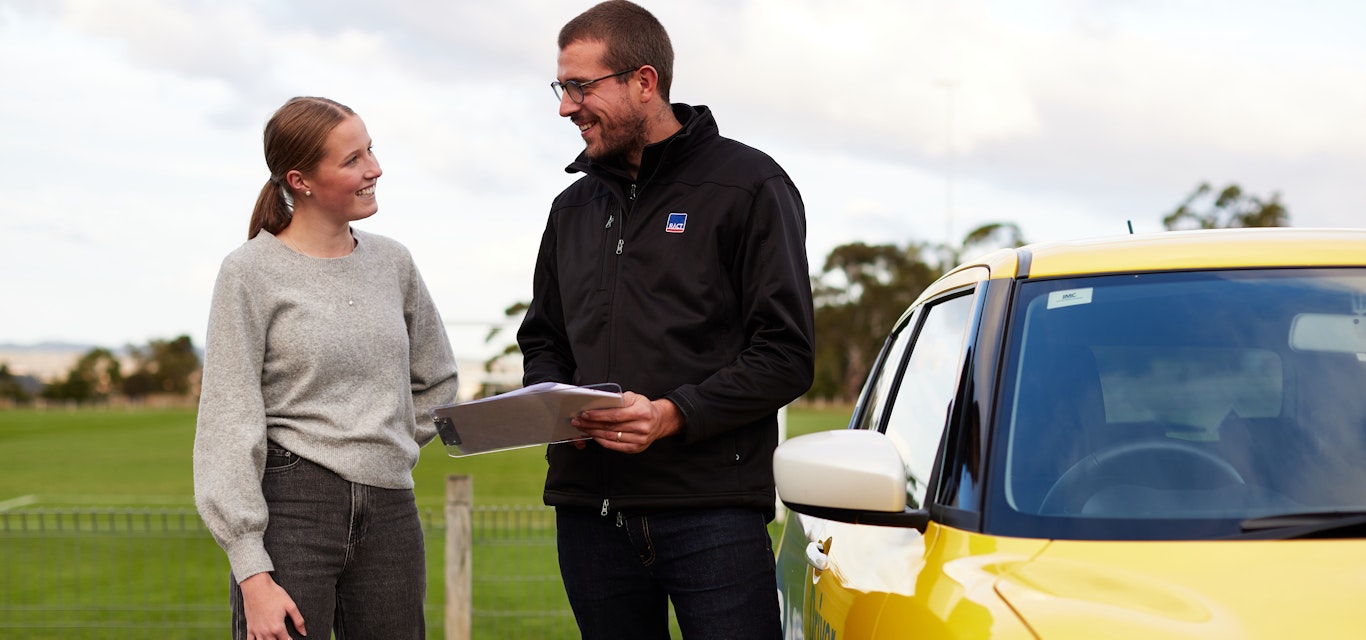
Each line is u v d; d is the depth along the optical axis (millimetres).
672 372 3271
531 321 3801
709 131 3387
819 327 60719
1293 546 2074
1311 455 2256
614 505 3320
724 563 3258
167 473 28891
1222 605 1932
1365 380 2355
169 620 8422
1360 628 1856
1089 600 1988
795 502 2486
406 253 3414
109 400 118500
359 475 3090
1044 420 2385
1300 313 2471
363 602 3158
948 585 2170
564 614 7801
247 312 3051
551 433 2996
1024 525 2232
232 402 3008
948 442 2520
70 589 9938
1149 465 2277
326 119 3107
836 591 2754
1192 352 2432
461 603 6824
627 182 3389
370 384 3154
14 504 19031
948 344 2865
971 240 54562
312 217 3170
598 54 3295
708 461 3246
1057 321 2537
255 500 2986
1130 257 2643
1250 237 2691
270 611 2945
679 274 3277
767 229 3244
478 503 16562
